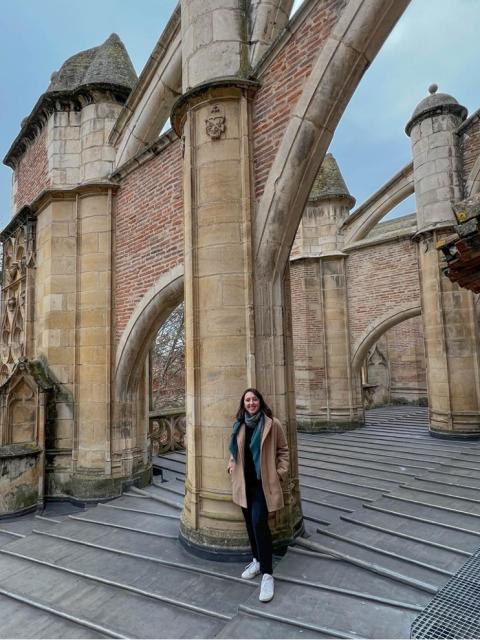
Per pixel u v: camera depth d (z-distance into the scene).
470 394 9.66
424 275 10.59
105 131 7.50
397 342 18.12
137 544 4.53
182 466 8.18
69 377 7.24
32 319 8.17
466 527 4.30
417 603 3.03
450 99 10.45
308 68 4.09
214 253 4.39
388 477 6.46
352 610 2.99
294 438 4.42
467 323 9.84
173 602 3.34
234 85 4.41
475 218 2.45
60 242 7.49
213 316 4.34
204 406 4.31
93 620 3.17
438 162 10.34
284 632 2.81
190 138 4.67
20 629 3.13
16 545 4.71
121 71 7.81
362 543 3.98
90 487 6.58
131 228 6.85
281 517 4.06
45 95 7.71
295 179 4.10
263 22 4.70
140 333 6.53
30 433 7.12
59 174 7.62
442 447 8.72
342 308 12.31
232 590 3.46
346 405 11.81
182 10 5.16
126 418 6.91
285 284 4.55
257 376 4.18
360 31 3.67
